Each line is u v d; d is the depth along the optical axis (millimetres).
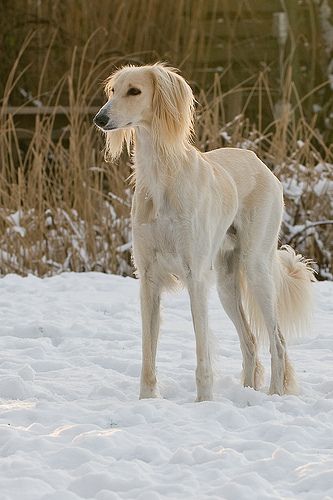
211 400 9258
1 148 17828
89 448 7453
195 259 9211
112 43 24984
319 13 26641
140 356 11438
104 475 6738
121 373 10773
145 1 25016
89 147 17547
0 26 25312
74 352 11648
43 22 25031
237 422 8336
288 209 17484
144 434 7902
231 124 18359
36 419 8484
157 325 9469
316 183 17578
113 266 17125
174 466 7023
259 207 10102
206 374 9234
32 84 25328
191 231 9141
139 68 9281
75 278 16141
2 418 8477
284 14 26438
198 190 9195
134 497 6500
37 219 17078
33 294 15234
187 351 11570
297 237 17281
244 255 10094
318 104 26594
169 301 14852
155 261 9383
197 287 9250
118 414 8469
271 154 17984
